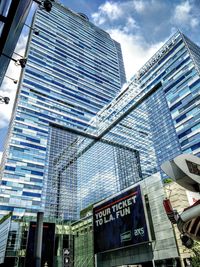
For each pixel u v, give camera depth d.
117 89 151.25
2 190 75.25
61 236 48.94
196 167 6.23
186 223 6.32
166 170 6.41
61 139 99.81
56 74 121.94
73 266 45.78
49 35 134.62
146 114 104.50
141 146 98.12
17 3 10.47
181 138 79.50
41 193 77.12
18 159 83.88
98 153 101.88
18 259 42.41
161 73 101.12
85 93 129.50
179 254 26.50
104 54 165.25
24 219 48.12
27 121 95.19
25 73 108.88
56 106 109.69
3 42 11.88
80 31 160.50
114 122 114.75
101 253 38.44
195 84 81.12
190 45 96.06
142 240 30.59
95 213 41.88
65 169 88.31
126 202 35.69
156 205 31.36
